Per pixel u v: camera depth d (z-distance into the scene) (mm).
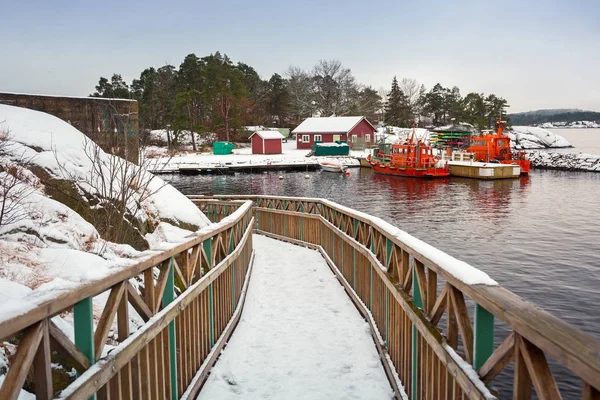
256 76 99000
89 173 7566
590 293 12516
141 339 3113
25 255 4672
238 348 5844
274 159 59375
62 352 2342
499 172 44438
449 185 40750
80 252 5172
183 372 4320
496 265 15672
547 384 1964
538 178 45156
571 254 16891
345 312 7066
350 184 42406
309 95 95250
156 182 9680
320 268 9883
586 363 1593
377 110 100938
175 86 73875
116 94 54906
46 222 5562
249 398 4586
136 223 7625
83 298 2441
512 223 23266
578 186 38406
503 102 103375
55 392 3189
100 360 2621
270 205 14969
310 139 70562
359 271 7188
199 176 50062
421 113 108062
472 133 70688
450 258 3271
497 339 8727
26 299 2129
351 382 4918
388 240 5324
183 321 4324
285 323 6719
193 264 4680
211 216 14547
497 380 7332
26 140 7164
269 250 12164
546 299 12125
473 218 25016
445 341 3201
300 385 4859
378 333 5750
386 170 50844
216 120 71938
